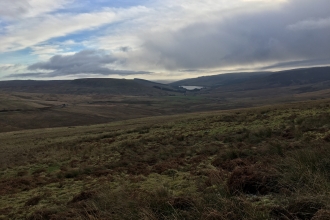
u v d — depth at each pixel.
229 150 14.79
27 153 31.69
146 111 195.25
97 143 32.12
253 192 7.35
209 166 12.59
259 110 38.84
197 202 6.41
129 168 15.45
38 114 150.50
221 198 6.31
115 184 11.88
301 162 7.89
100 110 180.75
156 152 20.55
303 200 5.43
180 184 10.05
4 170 21.98
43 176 17.20
